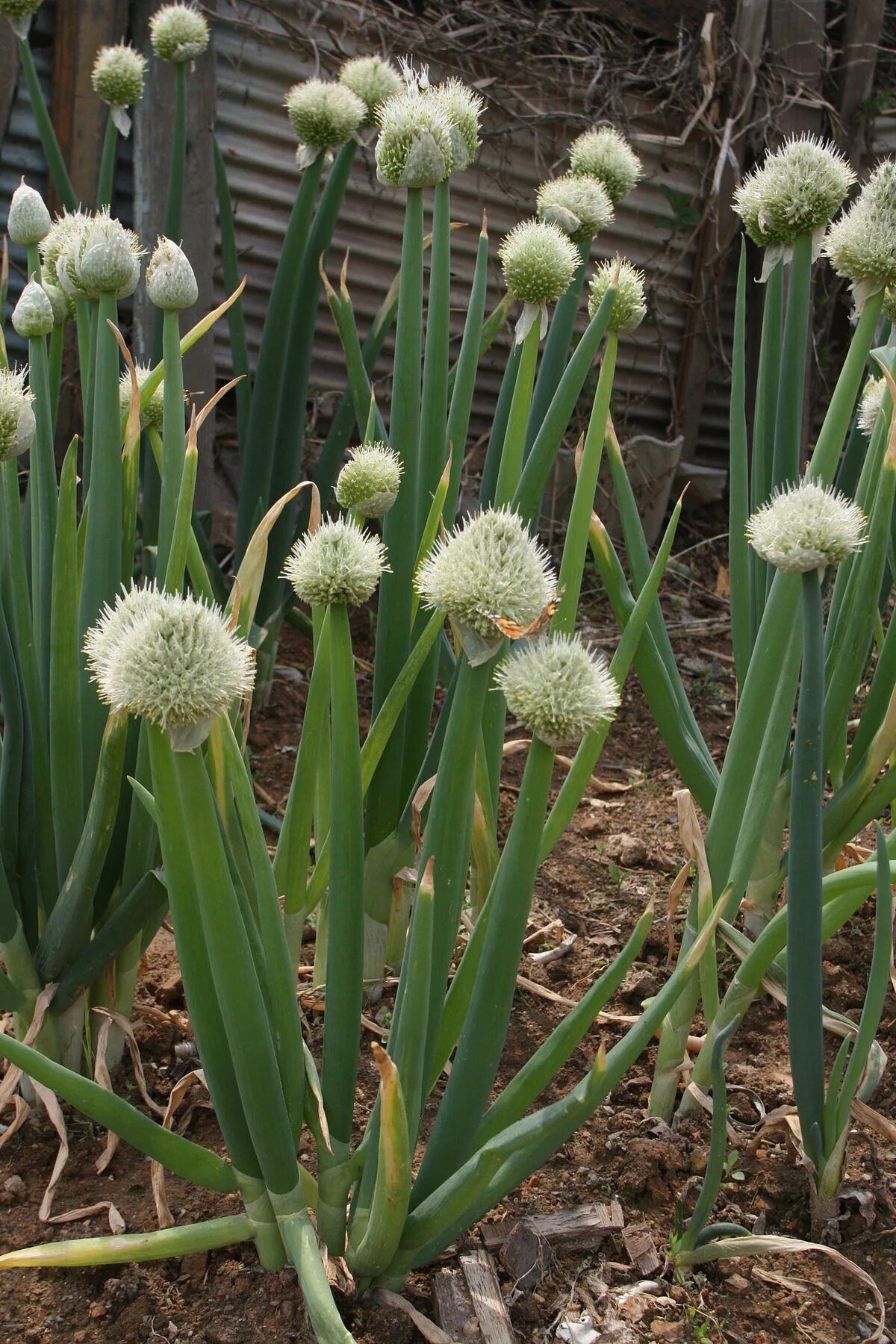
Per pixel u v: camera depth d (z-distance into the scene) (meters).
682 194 2.41
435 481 1.18
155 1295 0.99
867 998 1.01
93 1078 1.13
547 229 1.08
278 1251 0.97
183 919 0.90
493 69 2.23
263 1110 0.91
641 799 1.59
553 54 2.29
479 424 2.42
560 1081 1.15
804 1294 1.02
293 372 1.59
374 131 1.46
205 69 1.93
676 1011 1.10
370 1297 0.97
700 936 0.92
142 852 1.07
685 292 2.54
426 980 0.90
